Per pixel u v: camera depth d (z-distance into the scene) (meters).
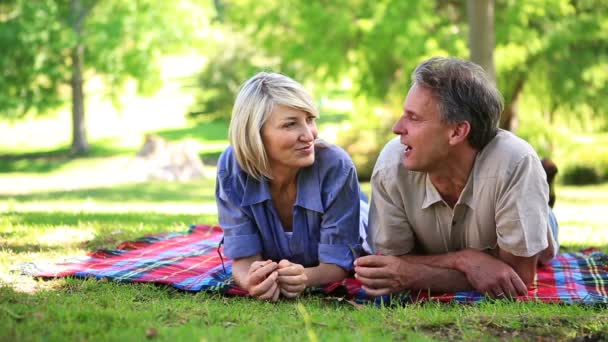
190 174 20.06
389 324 2.84
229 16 19.56
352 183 3.61
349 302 3.33
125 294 3.35
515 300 3.31
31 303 3.04
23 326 2.63
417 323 2.84
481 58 10.45
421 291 3.47
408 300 3.42
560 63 17.97
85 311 2.84
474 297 3.36
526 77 18.14
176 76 40.22
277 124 3.35
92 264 3.97
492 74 10.50
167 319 2.87
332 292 3.58
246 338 2.58
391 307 3.35
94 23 24.17
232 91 29.47
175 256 4.27
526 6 15.70
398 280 3.39
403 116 3.24
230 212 3.58
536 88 18.36
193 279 3.67
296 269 3.39
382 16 16.19
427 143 3.19
